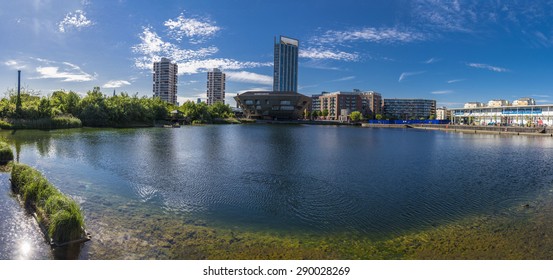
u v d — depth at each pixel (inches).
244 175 1116.5
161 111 4992.6
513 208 759.7
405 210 740.7
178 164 1305.4
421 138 3440.0
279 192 892.0
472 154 1946.4
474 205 787.4
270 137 2992.1
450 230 604.4
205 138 2652.6
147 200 767.7
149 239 519.8
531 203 807.7
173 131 3459.6
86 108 3646.7
